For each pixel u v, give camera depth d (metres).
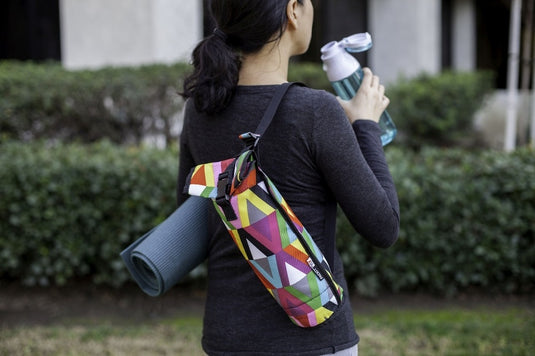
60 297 4.18
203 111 1.45
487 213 3.93
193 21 7.10
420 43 9.90
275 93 1.38
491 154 4.23
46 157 4.11
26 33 7.80
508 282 4.16
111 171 3.96
